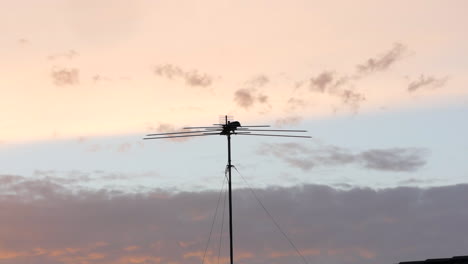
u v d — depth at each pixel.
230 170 52.12
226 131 52.56
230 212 51.12
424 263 46.09
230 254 50.50
